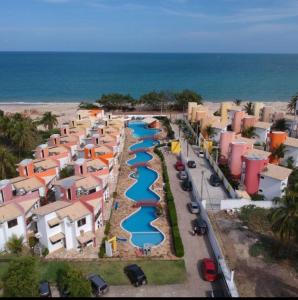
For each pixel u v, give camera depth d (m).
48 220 45.16
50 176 63.16
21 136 81.06
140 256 44.38
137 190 66.50
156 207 58.22
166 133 108.06
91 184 53.66
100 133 87.69
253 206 53.94
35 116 137.38
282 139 75.44
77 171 57.88
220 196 60.19
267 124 92.44
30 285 33.94
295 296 35.66
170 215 53.78
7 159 64.44
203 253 44.72
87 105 140.25
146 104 145.88
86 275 40.16
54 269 41.69
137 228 52.84
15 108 161.62
